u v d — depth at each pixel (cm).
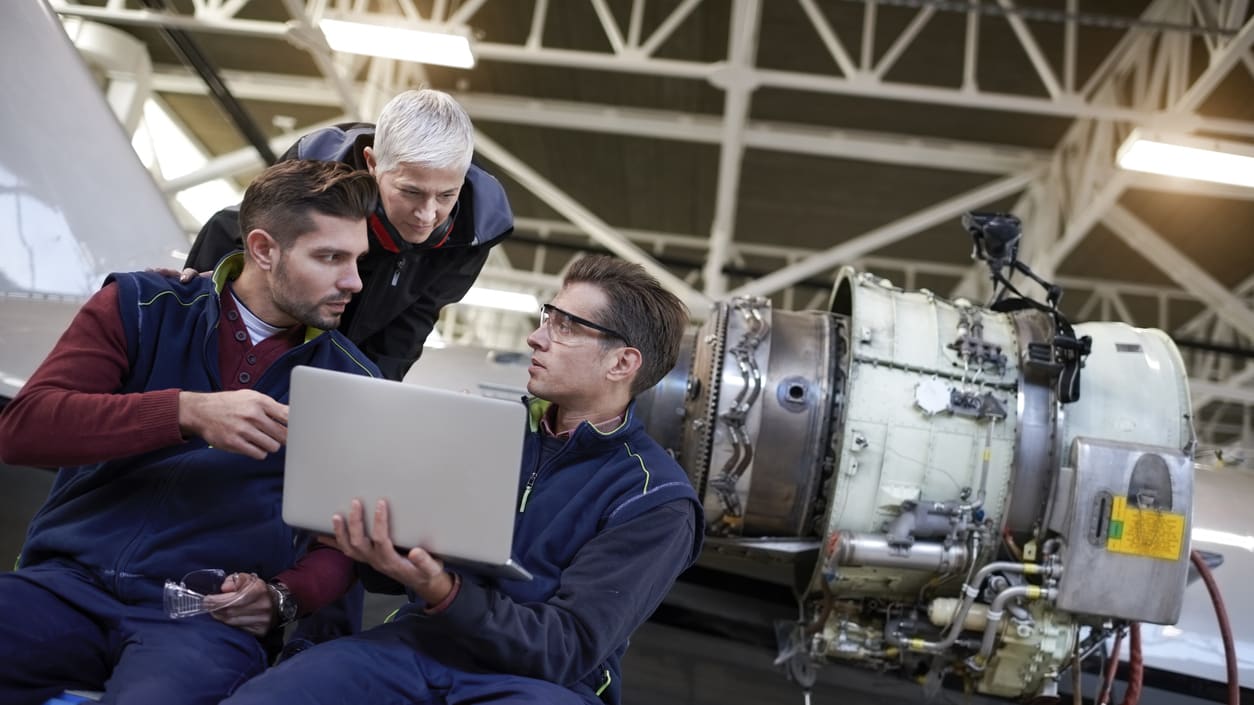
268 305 219
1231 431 1784
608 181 1182
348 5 883
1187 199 1008
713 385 334
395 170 256
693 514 219
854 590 328
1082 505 300
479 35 790
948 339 330
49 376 202
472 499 177
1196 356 1458
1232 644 317
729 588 382
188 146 1188
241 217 214
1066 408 323
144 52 1000
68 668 202
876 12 829
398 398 178
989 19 821
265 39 956
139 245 393
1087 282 1280
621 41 809
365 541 178
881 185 1105
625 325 223
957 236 1195
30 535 216
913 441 318
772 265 1362
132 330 214
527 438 230
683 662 373
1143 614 299
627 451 224
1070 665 324
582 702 195
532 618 188
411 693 189
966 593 307
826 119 1002
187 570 208
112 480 215
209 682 191
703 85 962
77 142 387
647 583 204
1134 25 723
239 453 205
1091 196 927
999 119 953
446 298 304
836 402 334
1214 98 857
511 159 1021
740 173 1112
